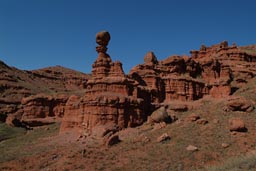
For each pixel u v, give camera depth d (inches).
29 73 5206.7
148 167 1168.8
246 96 2014.0
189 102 2204.7
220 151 1257.4
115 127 1758.1
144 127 1786.4
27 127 2714.1
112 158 1314.0
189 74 2420.0
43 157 1451.8
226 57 2903.5
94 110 1813.5
